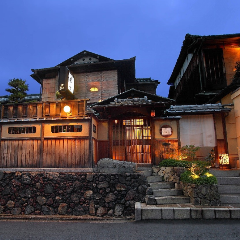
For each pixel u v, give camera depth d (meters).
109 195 8.78
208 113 13.18
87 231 6.70
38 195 9.22
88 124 10.19
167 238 5.76
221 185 9.27
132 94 12.90
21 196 9.30
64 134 10.21
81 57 21.67
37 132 10.39
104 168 9.25
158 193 8.65
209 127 13.22
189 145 12.35
